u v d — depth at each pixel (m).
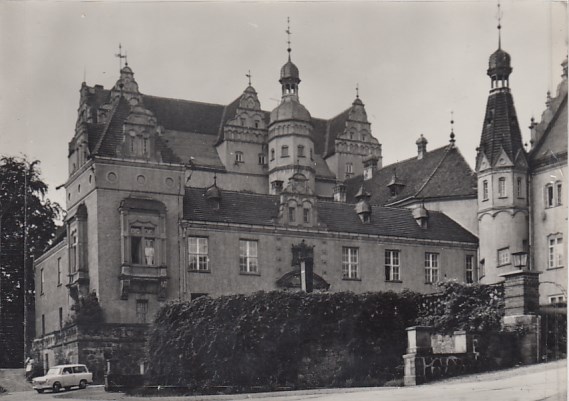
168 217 46.19
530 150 52.84
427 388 23.47
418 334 25.48
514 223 52.19
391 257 52.97
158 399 28.06
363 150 73.56
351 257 51.81
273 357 29.55
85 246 45.25
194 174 65.81
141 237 45.03
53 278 49.41
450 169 58.81
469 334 26.28
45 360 45.78
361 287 51.50
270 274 48.94
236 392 29.16
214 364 30.36
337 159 72.50
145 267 44.69
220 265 47.44
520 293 27.30
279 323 29.67
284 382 29.20
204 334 30.83
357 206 54.06
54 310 48.84
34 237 44.19
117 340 41.81
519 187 52.47
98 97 50.62
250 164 68.50
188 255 46.62
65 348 42.78
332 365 29.20
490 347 26.39
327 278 50.62
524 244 52.03
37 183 39.44
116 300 43.75
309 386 28.73
